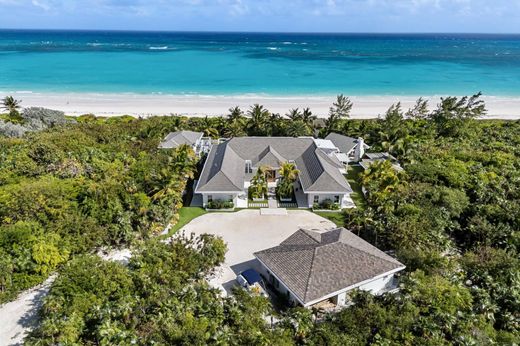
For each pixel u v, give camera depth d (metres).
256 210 43.66
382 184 43.03
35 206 35.47
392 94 111.12
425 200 40.59
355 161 58.03
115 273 28.06
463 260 32.47
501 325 26.77
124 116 79.50
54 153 49.44
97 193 38.62
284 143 53.25
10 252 31.05
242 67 154.88
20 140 56.56
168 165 47.97
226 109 90.56
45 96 101.69
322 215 42.84
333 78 134.00
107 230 35.81
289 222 41.28
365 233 37.72
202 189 42.84
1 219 35.16
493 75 147.75
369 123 68.81
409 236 34.22
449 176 45.84
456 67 170.00
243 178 46.25
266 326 26.12
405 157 54.03
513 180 46.31
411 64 177.00
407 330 24.94
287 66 160.12
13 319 27.59
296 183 48.25
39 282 30.56
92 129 62.75
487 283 29.22
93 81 121.38
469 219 39.00
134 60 170.50
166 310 25.67
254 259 34.69
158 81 122.88
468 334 24.56
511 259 31.39
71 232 34.47
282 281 28.80
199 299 27.19
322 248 29.88
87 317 24.98
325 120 70.06
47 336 24.38
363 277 28.78
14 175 44.97
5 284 29.17
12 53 192.25
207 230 39.38
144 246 31.84
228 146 51.75
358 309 26.05
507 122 79.62
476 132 70.38
